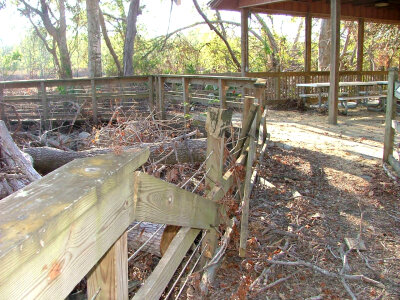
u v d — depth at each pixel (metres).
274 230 3.45
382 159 5.62
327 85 10.30
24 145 6.19
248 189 2.93
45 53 33.25
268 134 6.84
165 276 1.77
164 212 1.66
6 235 0.74
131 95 8.87
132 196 1.32
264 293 2.62
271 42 18.88
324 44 17.36
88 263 1.04
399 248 3.25
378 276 2.86
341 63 21.30
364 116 9.99
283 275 2.83
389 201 4.20
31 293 0.80
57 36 20.80
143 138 5.28
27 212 0.83
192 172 4.39
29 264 0.78
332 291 2.67
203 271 2.70
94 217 1.04
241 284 2.46
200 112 7.55
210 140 2.54
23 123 8.77
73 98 8.84
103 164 1.17
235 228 3.03
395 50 20.61
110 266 1.25
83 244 1.00
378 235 3.47
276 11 11.34
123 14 22.38
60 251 0.89
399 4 12.09
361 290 2.69
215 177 2.58
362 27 12.75
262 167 5.21
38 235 0.78
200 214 2.22
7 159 3.81
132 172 1.28
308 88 12.22
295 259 3.04
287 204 4.09
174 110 8.50
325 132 7.77
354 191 4.48
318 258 3.08
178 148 4.86
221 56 20.50
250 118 3.60
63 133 8.60
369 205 4.11
